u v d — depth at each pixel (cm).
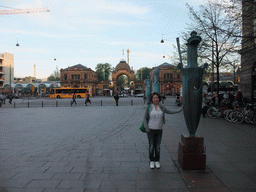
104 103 2648
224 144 552
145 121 385
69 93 4803
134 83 6594
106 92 6325
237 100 1099
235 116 912
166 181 329
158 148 382
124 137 655
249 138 620
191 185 312
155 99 383
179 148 402
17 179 343
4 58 6900
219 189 299
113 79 6644
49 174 364
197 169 370
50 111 1642
